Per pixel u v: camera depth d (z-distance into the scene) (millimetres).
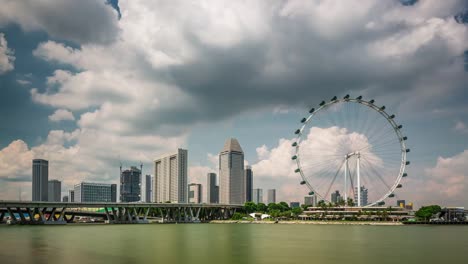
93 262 102750
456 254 121750
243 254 121250
